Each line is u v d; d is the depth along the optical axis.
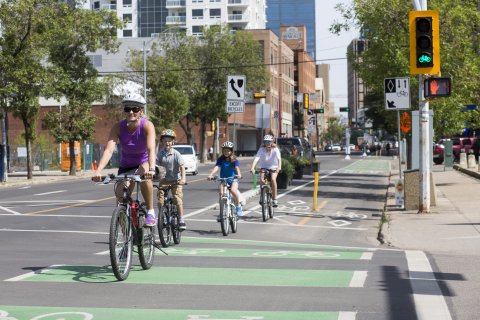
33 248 12.41
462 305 7.56
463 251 12.45
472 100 28.58
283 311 7.23
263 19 137.12
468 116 28.73
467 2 27.88
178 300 7.80
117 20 44.06
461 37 26.66
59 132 45.03
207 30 68.75
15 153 59.62
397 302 7.68
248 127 95.12
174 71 61.44
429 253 12.20
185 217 18.47
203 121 71.50
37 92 38.28
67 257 11.23
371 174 43.81
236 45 69.62
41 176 45.72
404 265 10.53
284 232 15.84
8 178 43.22
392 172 44.41
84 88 44.78
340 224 17.64
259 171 18.44
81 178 44.06
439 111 27.73
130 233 9.16
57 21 39.06
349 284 8.81
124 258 9.09
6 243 13.16
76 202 23.50
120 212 8.90
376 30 27.97
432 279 9.20
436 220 17.19
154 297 7.97
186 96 62.97
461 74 26.78
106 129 77.75
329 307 7.41
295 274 9.62
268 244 13.49
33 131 45.06
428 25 16.41
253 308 7.38
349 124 94.12
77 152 52.03
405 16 27.11
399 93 20.36
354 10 28.53
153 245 10.16
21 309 7.33
